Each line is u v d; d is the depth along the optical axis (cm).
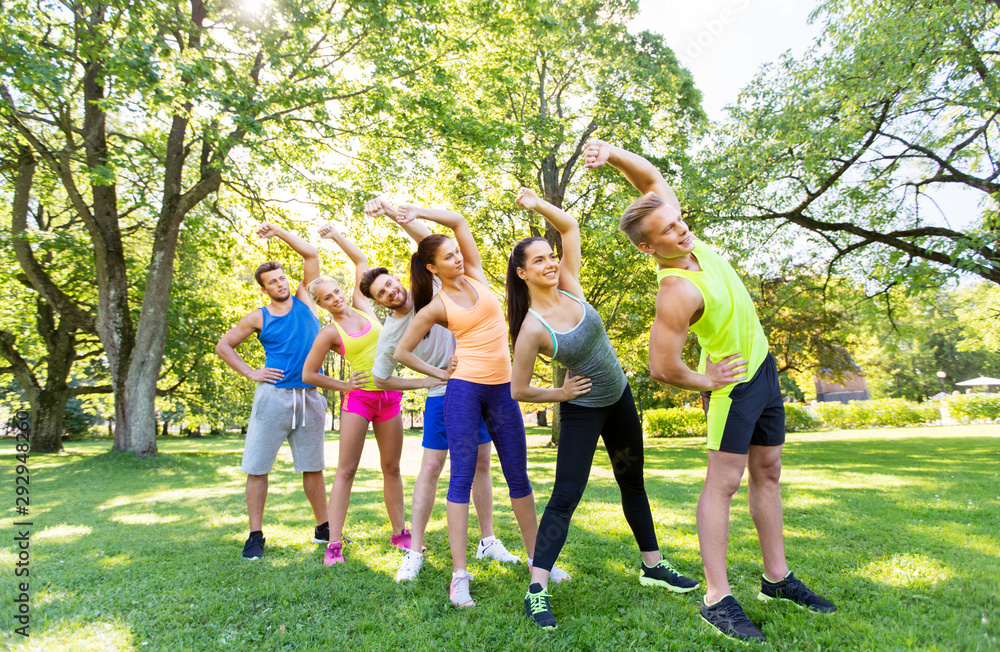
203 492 629
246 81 927
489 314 274
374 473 809
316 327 367
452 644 201
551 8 1368
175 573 284
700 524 221
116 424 1072
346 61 1099
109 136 1170
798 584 232
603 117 1419
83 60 947
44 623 221
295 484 714
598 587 260
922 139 1061
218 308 1596
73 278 1485
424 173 1165
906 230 1112
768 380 229
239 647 201
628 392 258
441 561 306
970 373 4319
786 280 1388
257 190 1193
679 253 224
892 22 920
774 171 1076
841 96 989
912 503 469
